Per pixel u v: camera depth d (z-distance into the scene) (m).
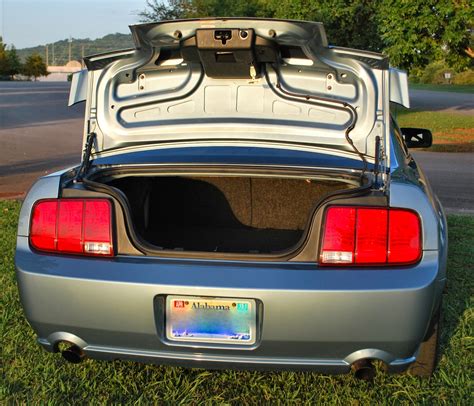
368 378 2.59
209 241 3.39
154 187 3.69
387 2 14.31
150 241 3.39
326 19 19.30
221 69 3.01
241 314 2.44
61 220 2.60
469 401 2.82
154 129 3.20
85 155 3.03
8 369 3.12
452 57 14.77
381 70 2.93
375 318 2.38
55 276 2.52
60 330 2.58
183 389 2.94
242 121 3.17
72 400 2.83
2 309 3.83
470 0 13.38
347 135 2.99
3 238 5.39
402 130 4.81
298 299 2.37
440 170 10.81
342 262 2.45
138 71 3.17
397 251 2.46
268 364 2.47
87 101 3.17
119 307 2.47
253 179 3.59
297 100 3.11
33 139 14.58
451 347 3.36
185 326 2.48
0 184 8.78
